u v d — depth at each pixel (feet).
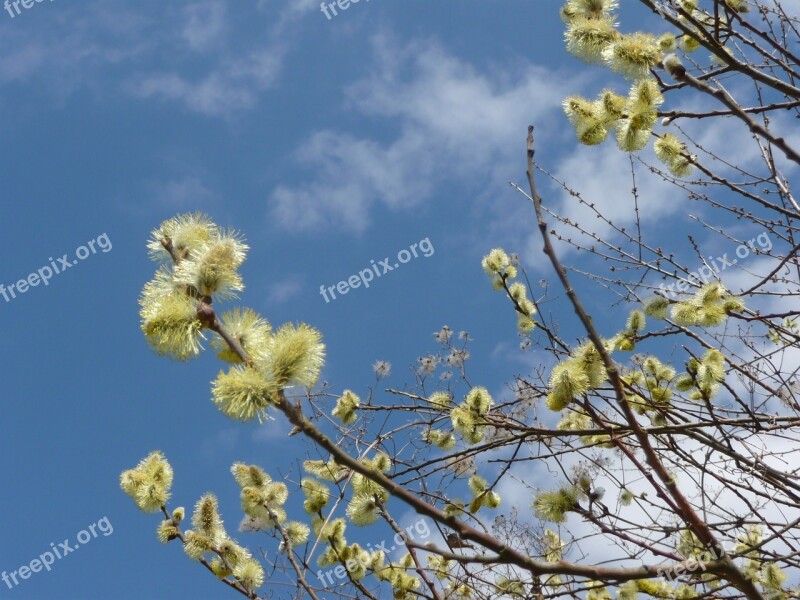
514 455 15.49
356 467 7.80
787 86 12.30
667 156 17.89
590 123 13.69
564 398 11.20
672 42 16.21
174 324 7.96
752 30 13.35
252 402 7.54
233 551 15.20
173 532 14.96
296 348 7.77
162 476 15.14
